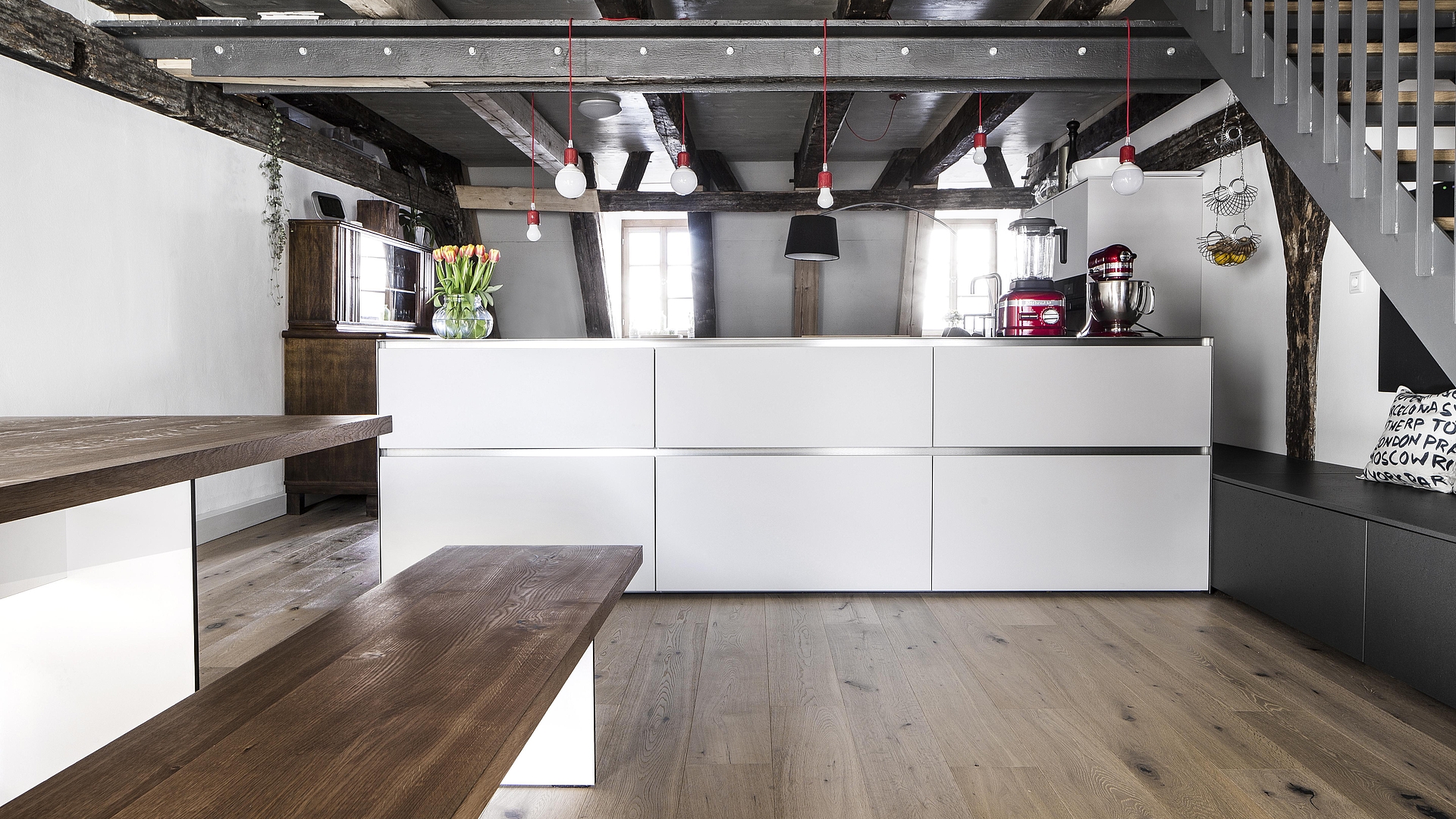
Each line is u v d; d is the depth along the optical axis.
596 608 1.40
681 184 3.65
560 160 6.38
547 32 3.66
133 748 0.86
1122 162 3.22
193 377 4.06
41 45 3.17
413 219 6.27
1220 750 1.90
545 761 1.75
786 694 2.23
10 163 3.09
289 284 4.82
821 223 5.98
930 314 8.41
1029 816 1.62
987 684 2.29
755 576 3.12
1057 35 3.65
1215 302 4.43
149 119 3.78
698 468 3.11
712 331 7.42
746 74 3.67
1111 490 3.12
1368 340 3.32
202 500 4.11
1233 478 3.01
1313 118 2.65
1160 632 2.73
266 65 3.70
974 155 4.01
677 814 1.64
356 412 4.75
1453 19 2.86
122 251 3.62
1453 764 1.83
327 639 1.23
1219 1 3.06
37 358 3.20
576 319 7.61
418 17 3.73
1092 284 3.40
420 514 3.14
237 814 0.73
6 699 1.56
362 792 0.77
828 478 3.11
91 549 1.59
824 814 1.63
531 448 3.13
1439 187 2.70
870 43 3.65
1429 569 2.09
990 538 3.12
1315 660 2.48
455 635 1.25
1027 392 3.10
